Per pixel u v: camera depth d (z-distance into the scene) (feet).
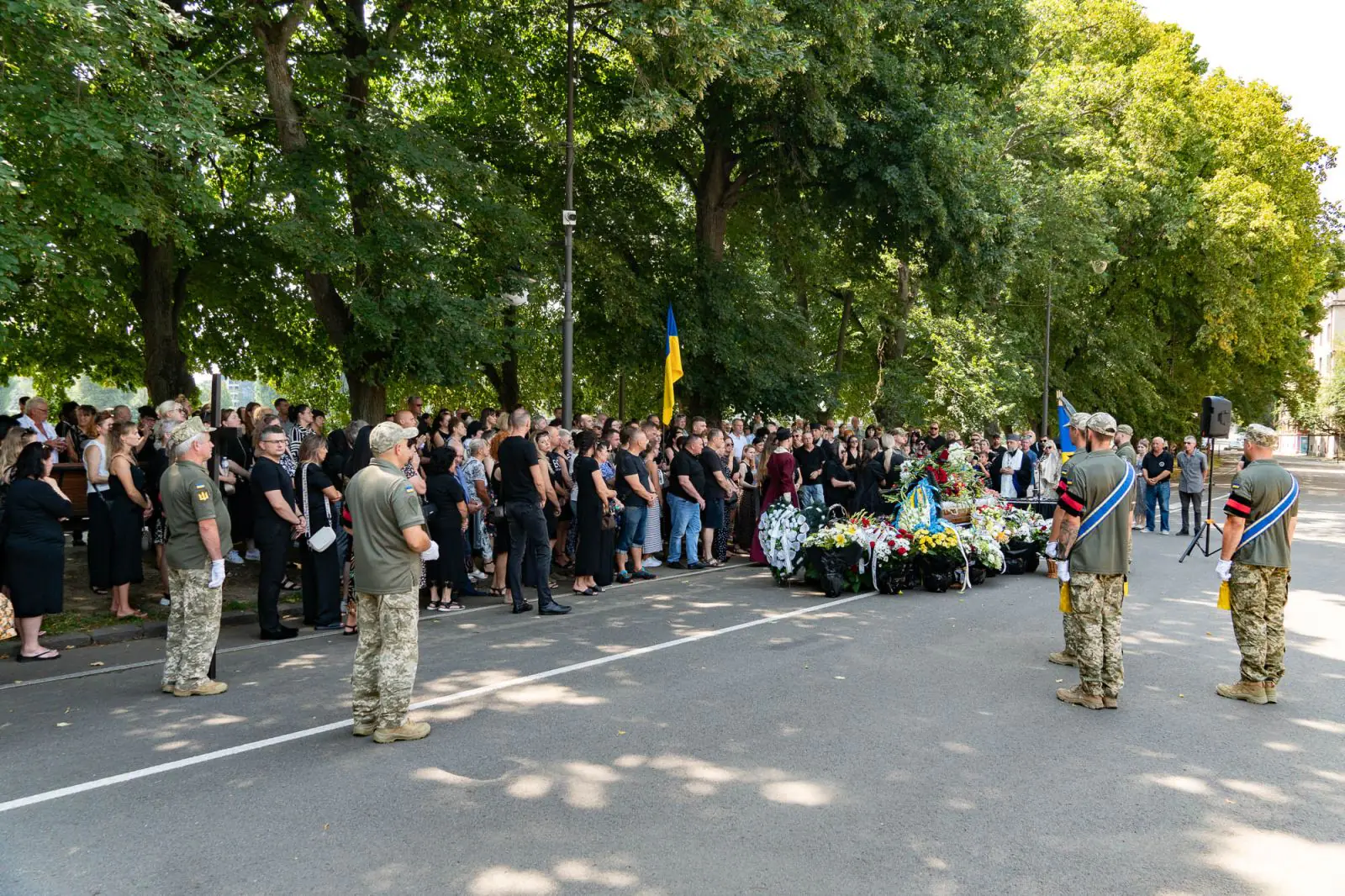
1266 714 19.52
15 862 12.44
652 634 26.66
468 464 35.37
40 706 19.76
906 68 57.00
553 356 77.30
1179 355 110.32
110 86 30.45
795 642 25.55
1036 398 97.81
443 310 44.62
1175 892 11.77
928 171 56.80
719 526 41.93
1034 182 83.76
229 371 67.51
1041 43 97.25
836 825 13.61
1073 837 13.30
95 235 34.91
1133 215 90.94
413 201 48.44
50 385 68.18
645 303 61.52
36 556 23.68
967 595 33.45
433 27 53.42
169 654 20.86
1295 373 125.80
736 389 67.05
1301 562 43.68
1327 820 14.02
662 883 11.80
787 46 46.75
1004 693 20.63
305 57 45.68
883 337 99.30
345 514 28.71
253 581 34.47
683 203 81.05
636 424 41.42
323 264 41.32
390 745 17.10
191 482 20.52
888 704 19.70
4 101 27.48
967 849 12.87
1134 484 20.08
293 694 20.66
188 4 43.83
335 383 72.79
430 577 30.42
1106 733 18.02
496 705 19.52
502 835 13.21
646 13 42.42
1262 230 93.81
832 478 47.96
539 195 64.64
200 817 13.89
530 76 62.13
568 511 38.47
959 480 35.50
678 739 17.35
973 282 61.98
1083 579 19.85
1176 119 91.45
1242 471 20.68
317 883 11.83
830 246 74.64
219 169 49.57
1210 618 29.89
